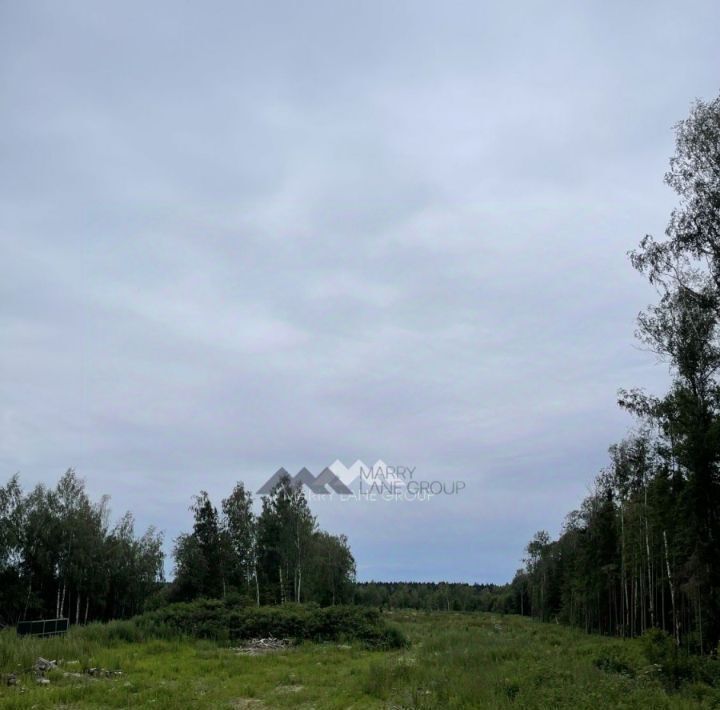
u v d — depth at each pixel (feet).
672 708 44.96
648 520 125.08
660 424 94.53
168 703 52.54
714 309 87.97
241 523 192.95
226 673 73.26
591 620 204.74
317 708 52.54
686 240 85.87
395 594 388.98
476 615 317.22
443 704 46.88
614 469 148.66
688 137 85.25
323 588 224.53
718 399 89.97
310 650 101.24
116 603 193.77
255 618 118.73
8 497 165.07
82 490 179.11
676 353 91.40
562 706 43.11
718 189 84.07
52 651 78.95
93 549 177.68
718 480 88.38
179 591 175.83
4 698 53.93
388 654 97.14
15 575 162.61
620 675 61.67
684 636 123.13
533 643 97.76
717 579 88.74
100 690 58.49
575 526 207.72
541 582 284.82
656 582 148.46
